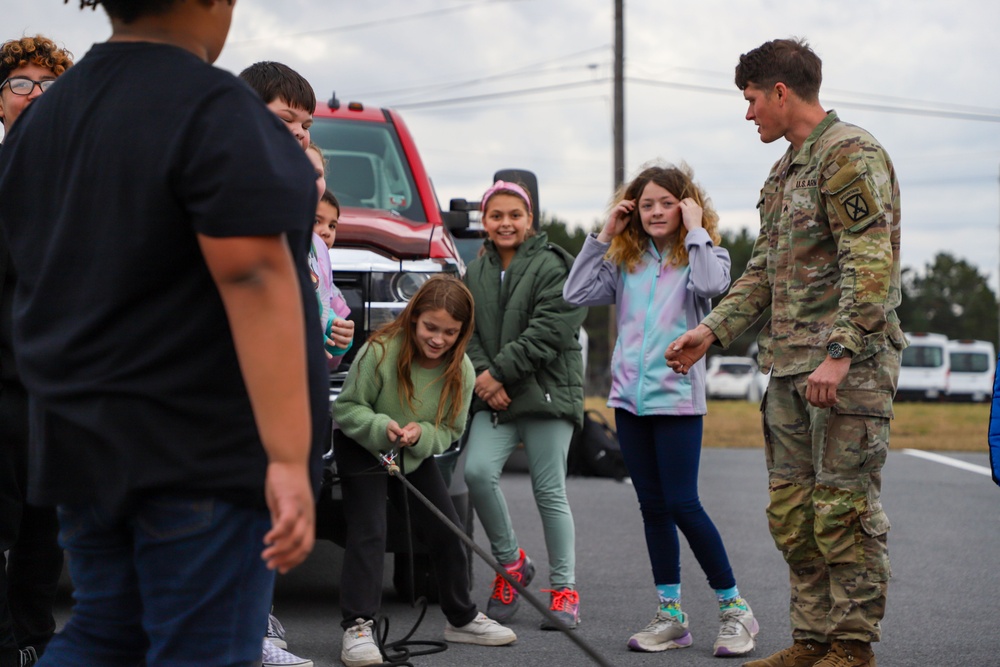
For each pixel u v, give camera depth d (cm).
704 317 444
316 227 425
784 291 381
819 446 369
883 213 356
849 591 366
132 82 182
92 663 196
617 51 2789
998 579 594
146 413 180
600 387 4884
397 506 439
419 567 505
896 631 477
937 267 10294
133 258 177
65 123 187
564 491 495
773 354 385
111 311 180
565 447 496
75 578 198
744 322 407
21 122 197
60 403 183
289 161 177
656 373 444
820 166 369
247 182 171
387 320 475
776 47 383
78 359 182
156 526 184
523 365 482
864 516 364
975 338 10038
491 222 507
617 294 470
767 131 388
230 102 176
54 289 185
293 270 177
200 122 175
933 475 1084
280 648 414
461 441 488
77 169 182
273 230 171
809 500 383
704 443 1465
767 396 393
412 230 498
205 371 181
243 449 183
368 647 408
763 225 404
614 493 921
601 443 1019
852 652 368
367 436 411
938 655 436
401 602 529
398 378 421
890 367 366
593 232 485
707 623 493
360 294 475
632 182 467
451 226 631
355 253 477
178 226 176
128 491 181
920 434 1603
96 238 180
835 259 373
